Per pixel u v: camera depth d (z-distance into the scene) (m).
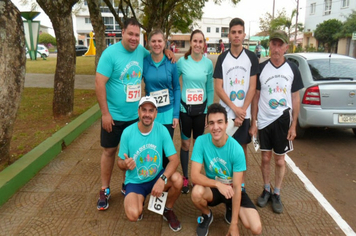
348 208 3.57
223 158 2.93
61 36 6.10
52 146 4.72
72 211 3.37
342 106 5.20
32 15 23.59
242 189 3.18
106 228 3.10
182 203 3.60
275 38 3.21
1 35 3.66
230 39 3.37
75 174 4.23
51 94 9.12
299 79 3.37
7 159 4.11
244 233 3.07
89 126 6.43
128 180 3.15
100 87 3.17
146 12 20.58
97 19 12.95
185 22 27.47
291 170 4.49
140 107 2.92
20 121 6.23
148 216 3.33
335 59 5.90
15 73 3.86
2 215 3.27
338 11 29.12
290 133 3.38
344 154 5.17
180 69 3.71
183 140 3.90
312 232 3.06
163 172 3.16
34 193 3.72
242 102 3.45
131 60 3.28
